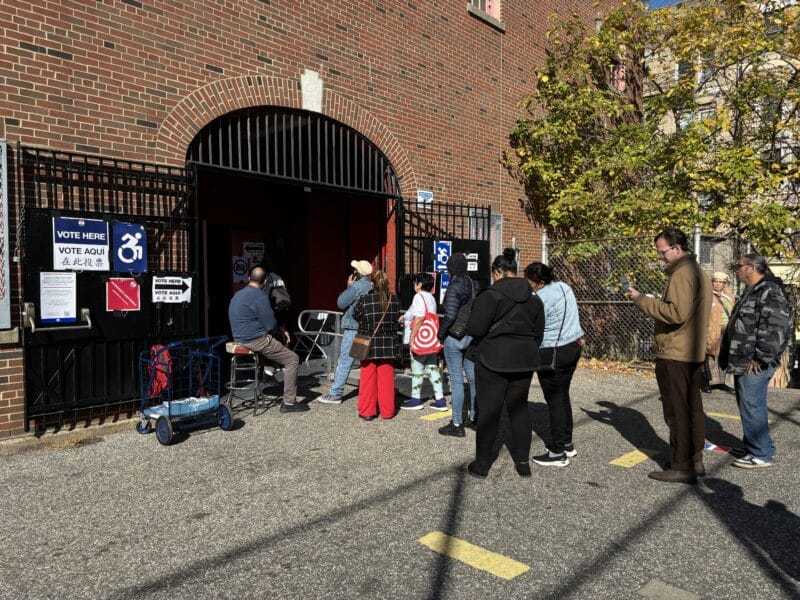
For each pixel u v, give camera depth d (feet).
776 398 25.26
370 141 28.40
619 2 46.34
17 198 17.63
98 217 18.85
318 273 37.83
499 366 14.51
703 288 14.60
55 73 18.45
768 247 33.47
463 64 33.55
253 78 23.57
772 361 15.37
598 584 9.93
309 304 38.11
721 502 13.46
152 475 15.07
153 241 20.56
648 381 29.19
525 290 14.87
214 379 25.72
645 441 18.43
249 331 20.74
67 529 12.03
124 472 15.29
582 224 37.88
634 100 45.27
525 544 11.37
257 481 14.66
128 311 19.58
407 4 30.19
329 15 26.40
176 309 20.88
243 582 10.02
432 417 21.08
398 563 10.63
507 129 36.78
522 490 14.16
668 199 34.88
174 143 21.36
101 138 19.52
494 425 14.90
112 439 18.11
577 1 42.75
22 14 17.76
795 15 34.06
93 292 18.76
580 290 36.73
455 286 18.52
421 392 25.05
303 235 38.65
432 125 31.65
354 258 32.89
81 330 18.53
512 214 37.19
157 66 20.85
